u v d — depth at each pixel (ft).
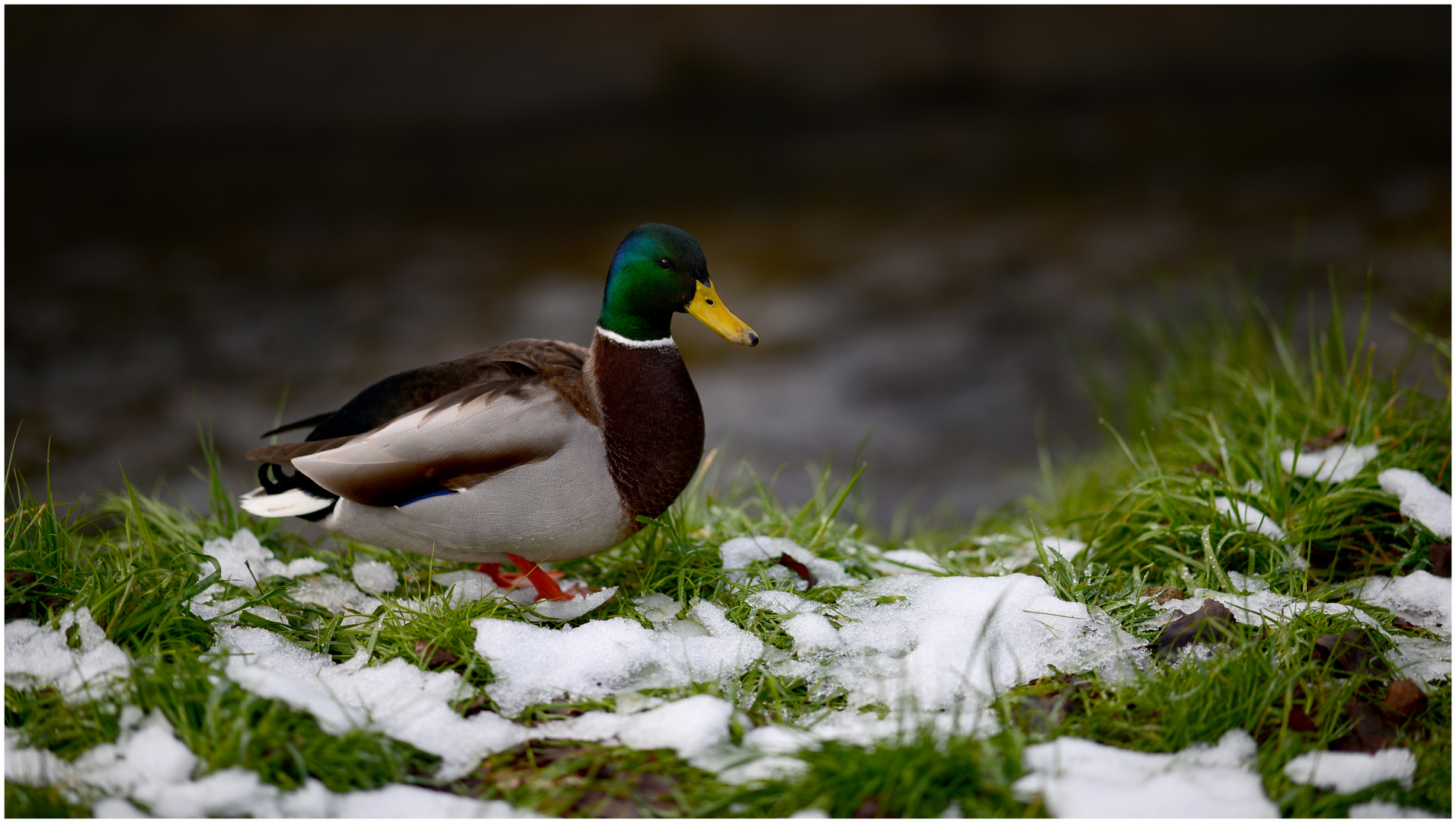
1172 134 93.50
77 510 21.03
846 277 62.54
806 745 14.17
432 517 17.56
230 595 18.29
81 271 69.00
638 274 17.80
